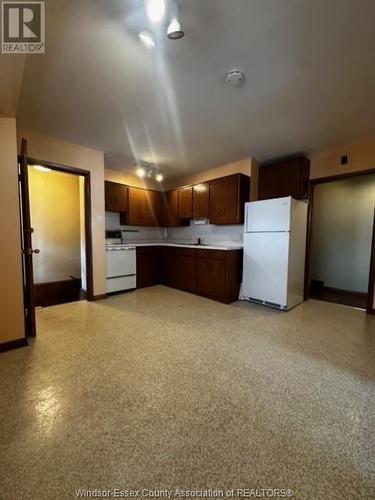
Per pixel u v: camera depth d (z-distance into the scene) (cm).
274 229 329
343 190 456
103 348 214
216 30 142
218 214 403
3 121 200
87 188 345
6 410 137
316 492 95
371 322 283
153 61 168
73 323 273
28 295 231
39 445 114
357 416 136
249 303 359
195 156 376
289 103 223
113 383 164
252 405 144
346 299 390
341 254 461
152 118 254
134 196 480
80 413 136
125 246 416
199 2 124
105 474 101
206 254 390
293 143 320
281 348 217
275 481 99
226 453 112
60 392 154
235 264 370
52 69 176
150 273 479
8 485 96
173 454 111
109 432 123
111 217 474
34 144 288
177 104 226
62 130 284
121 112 241
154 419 132
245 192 379
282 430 125
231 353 207
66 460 107
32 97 215
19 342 214
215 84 196
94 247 361
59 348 213
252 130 282
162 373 176
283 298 323
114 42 150
